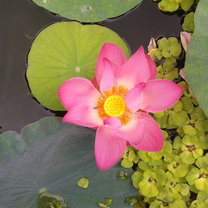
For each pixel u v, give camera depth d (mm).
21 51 629
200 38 553
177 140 586
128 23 632
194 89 548
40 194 563
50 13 632
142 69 519
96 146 518
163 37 628
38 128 580
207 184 565
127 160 584
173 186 576
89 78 592
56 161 574
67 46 596
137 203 588
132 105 515
